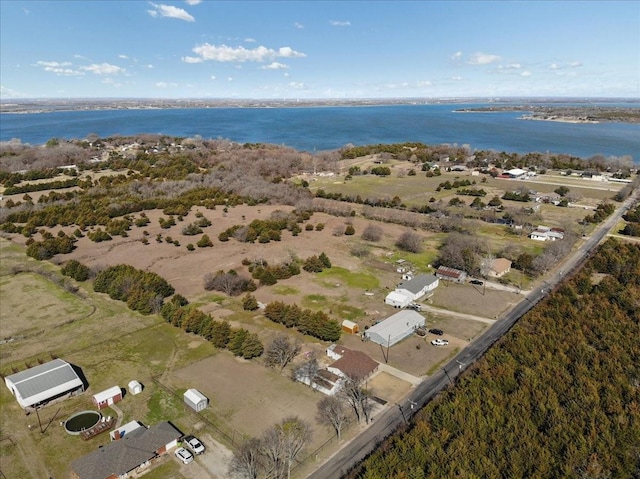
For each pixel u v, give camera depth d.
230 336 63.84
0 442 46.22
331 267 95.56
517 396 48.06
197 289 84.38
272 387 55.19
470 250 94.12
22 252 103.94
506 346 59.50
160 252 104.56
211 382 56.16
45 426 48.72
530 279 88.94
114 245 109.06
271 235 113.75
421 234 119.75
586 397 47.78
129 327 70.25
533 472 38.81
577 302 72.94
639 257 92.31
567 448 40.75
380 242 112.44
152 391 54.34
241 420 49.12
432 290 84.19
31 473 42.16
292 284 86.81
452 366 59.50
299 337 67.44
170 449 45.06
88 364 60.22
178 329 69.81
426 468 39.31
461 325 70.88
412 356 62.16
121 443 43.78
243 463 41.78
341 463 42.94
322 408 51.12
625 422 44.34
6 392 54.94
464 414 45.16
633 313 69.12
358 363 57.31
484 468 38.50
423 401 52.12
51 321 71.94
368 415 49.72
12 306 77.25
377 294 82.25
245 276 90.62
